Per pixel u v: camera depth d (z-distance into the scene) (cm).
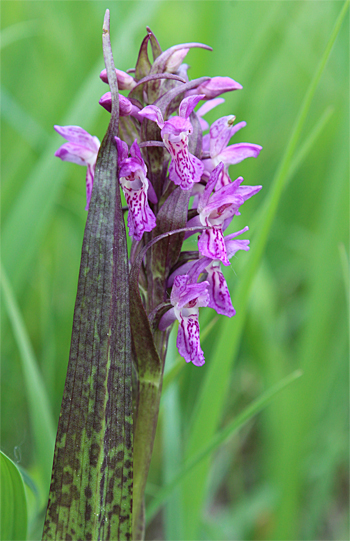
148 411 28
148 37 27
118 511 27
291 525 39
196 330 28
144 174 27
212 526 38
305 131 59
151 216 27
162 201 27
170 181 27
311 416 40
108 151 26
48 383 43
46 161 36
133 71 29
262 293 41
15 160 49
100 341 26
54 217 50
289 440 39
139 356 27
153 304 28
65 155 29
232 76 40
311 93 31
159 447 44
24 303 48
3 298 34
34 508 31
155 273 27
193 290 27
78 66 50
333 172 44
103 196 26
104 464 26
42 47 58
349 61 46
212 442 31
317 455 48
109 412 26
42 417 31
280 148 61
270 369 40
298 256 59
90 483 26
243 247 28
